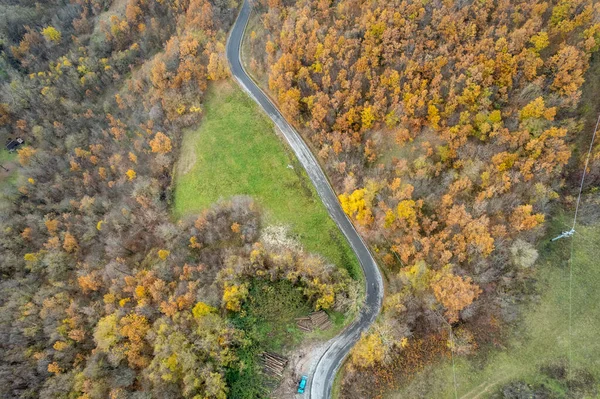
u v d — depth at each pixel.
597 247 87.44
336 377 86.06
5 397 87.50
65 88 153.50
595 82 92.81
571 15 94.06
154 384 80.81
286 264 95.81
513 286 86.44
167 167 121.94
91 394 82.44
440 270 86.00
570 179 92.56
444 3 104.88
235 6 149.12
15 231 124.44
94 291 104.19
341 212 106.75
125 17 166.62
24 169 137.88
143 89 140.12
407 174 99.31
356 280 96.50
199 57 133.00
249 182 113.94
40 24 179.88
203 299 88.62
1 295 106.31
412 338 86.75
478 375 80.38
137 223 114.88
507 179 87.25
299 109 116.75
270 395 84.25
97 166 135.00
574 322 81.62
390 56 106.00
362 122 105.75
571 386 75.62
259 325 91.50
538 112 89.69
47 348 94.19
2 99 152.75
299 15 121.06
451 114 98.38
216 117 126.75
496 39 98.94
